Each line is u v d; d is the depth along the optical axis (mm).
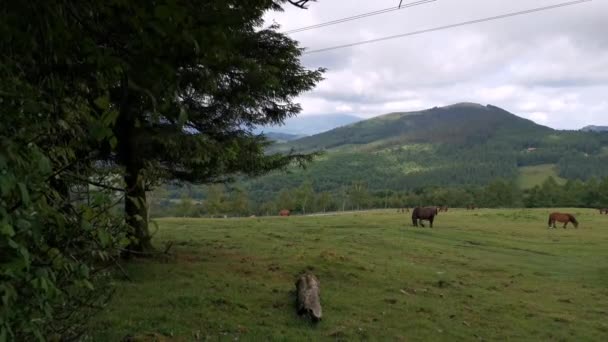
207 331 6930
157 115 2475
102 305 3223
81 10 2371
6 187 1766
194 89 8523
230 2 3086
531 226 32625
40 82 2445
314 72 11914
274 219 35531
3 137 1883
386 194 126250
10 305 2062
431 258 16766
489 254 18891
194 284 9367
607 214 50875
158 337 6328
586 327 9156
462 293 11242
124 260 10656
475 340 7906
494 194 103875
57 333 2834
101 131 2158
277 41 11375
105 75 2596
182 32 2352
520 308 10242
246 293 9195
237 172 12859
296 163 12484
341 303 9242
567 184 106188
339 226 28172
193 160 9781
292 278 11023
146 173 2984
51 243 2365
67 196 2463
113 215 2605
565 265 17109
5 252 1996
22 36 2262
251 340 6742
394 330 7941
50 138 2436
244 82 9836
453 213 48906
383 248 18484
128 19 2367
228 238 19250
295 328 7500
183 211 57250
